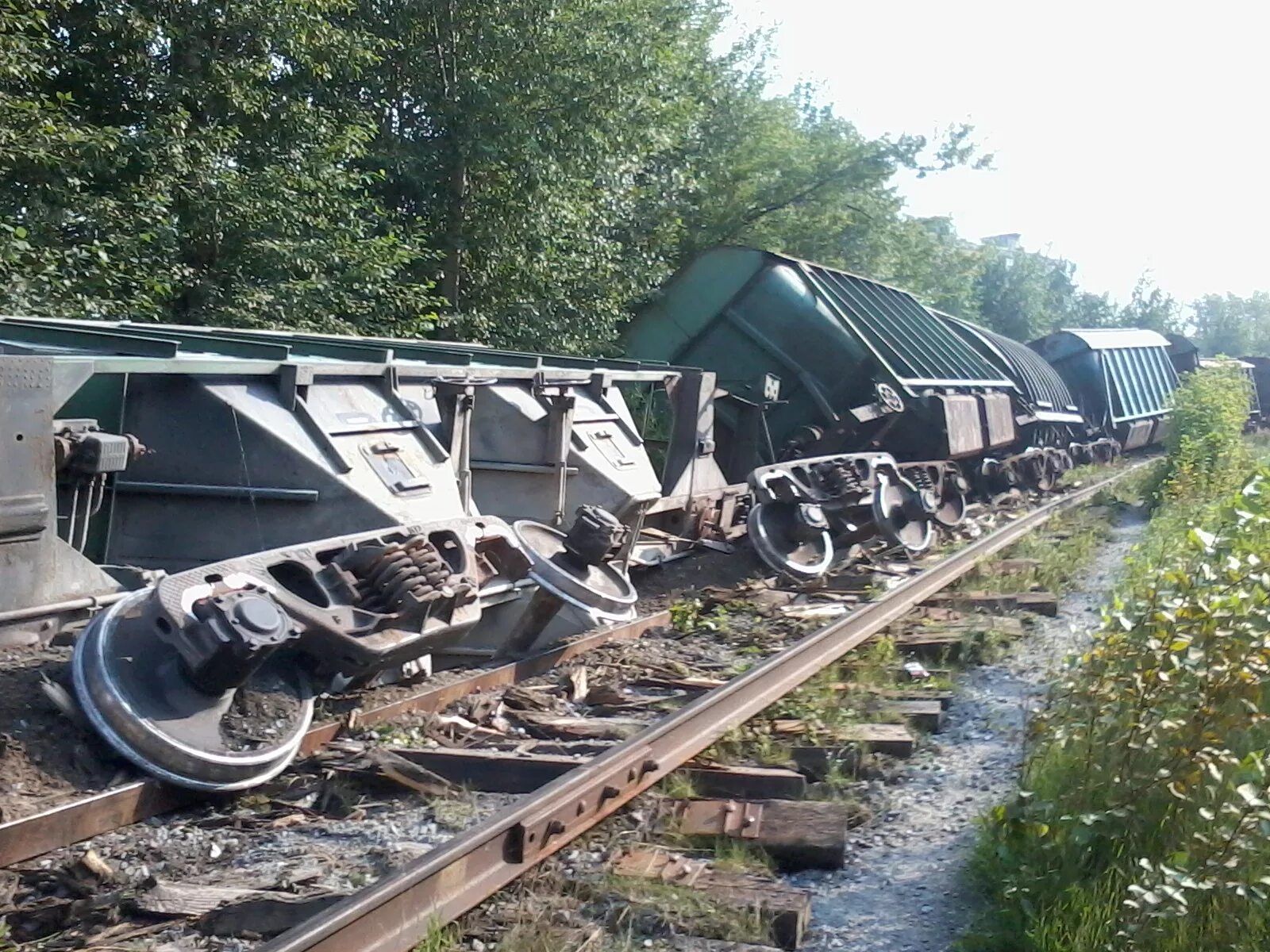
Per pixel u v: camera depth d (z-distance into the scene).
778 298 17.19
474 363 12.10
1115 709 5.47
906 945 4.45
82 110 15.75
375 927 3.76
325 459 7.80
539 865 4.67
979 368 21.89
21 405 5.68
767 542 12.01
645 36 21.36
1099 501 20.14
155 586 5.40
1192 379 22.61
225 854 4.80
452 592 6.53
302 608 5.78
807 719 6.96
